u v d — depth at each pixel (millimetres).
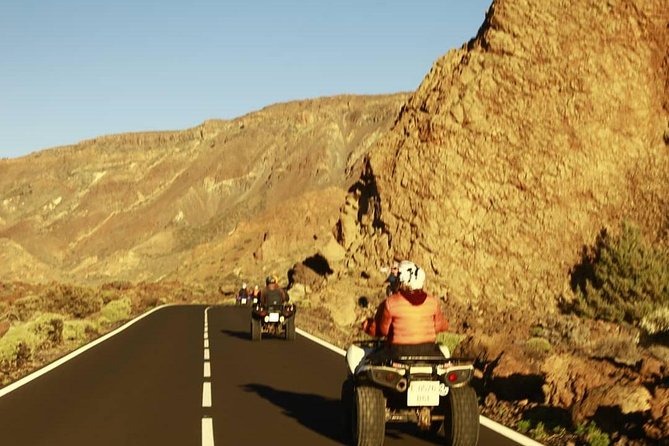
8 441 9359
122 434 9750
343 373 15984
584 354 19594
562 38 47938
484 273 44406
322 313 36312
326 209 119812
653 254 36531
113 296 51312
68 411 11469
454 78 50031
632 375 10500
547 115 46531
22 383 14562
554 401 10875
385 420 8531
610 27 47438
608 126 45562
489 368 12805
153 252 184125
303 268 53906
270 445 9055
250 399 12547
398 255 46812
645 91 46188
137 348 21656
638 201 43406
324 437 9523
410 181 48125
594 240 43156
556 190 44875
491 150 46781
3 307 42188
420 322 8594
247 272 112125
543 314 34375
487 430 9758
